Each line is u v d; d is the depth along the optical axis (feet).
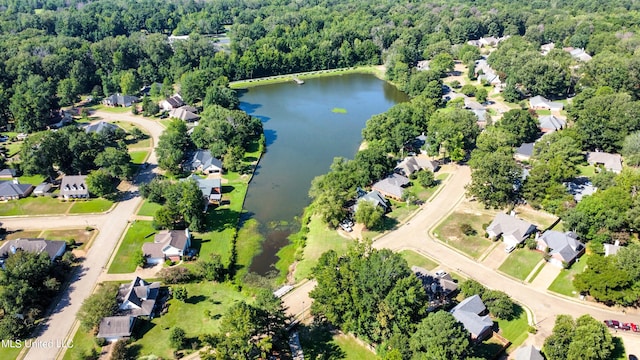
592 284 367.04
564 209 480.23
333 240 470.39
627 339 338.75
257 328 320.91
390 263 341.62
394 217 507.30
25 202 538.88
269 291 349.00
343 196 505.66
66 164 597.11
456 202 532.73
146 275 421.18
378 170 563.89
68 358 336.29
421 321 321.73
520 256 436.76
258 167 637.30
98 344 344.90
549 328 353.51
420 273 393.50
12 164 610.24
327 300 345.92
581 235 442.91
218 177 602.85
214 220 510.99
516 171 504.43
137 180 590.55
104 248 457.27
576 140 604.49
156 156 645.51
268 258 455.22
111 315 360.69
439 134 614.34
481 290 369.50
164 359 334.24
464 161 629.10
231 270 435.53
